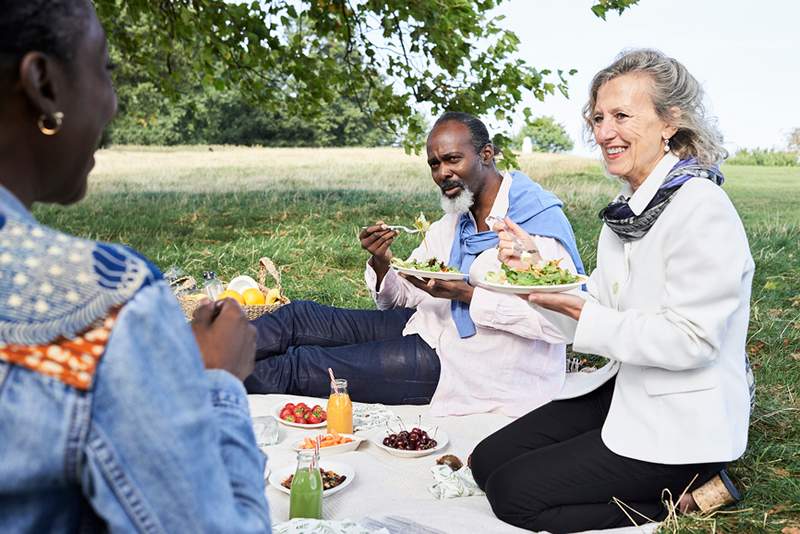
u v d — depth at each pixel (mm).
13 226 1019
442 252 4742
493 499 3090
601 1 7344
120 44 8344
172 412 1002
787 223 10953
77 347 968
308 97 8383
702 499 3014
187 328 1086
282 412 4164
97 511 987
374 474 3527
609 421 3020
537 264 3529
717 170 2922
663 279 2883
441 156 4316
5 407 941
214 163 24422
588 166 21422
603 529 2971
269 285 7531
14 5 1042
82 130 1156
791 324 5930
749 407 2957
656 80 2883
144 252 9148
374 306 6965
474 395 4375
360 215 12023
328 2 7891
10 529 994
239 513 1086
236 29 7656
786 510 3189
